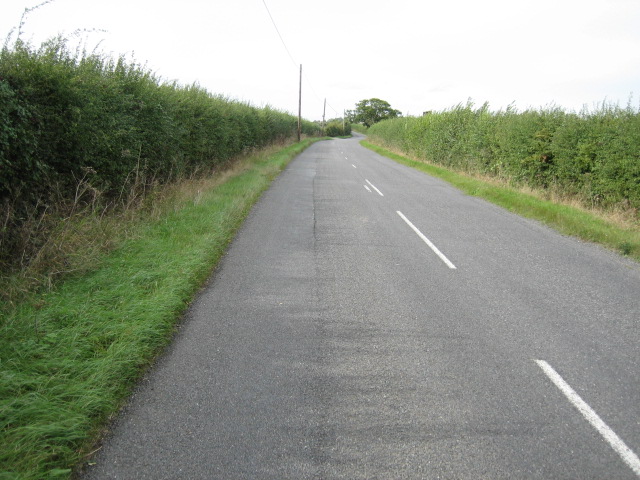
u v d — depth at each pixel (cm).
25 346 385
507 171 1703
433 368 409
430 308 550
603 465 290
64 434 303
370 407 349
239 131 2127
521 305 563
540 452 301
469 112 2312
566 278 674
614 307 561
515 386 380
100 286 535
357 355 431
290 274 669
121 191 841
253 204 1246
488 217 1152
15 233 542
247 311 530
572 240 920
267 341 456
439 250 823
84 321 445
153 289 551
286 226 992
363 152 4191
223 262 719
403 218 1113
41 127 607
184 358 419
